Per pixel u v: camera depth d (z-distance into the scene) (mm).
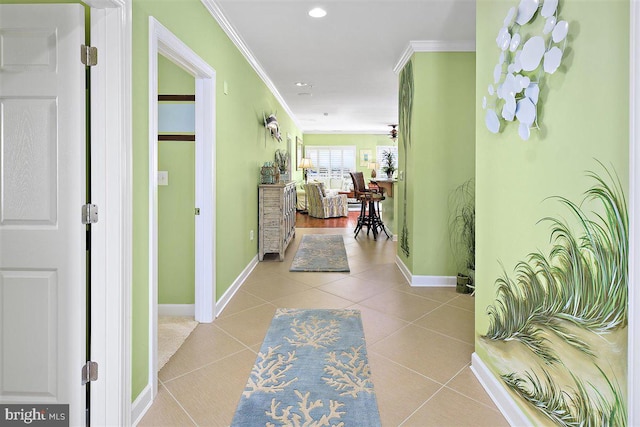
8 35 1614
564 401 1467
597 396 1291
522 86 1627
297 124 10977
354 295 3770
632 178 1056
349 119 10055
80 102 1619
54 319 1661
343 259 5348
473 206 4078
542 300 1592
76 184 1629
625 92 1140
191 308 3213
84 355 1681
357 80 5660
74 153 1623
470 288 3814
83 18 1624
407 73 4441
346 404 1950
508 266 1874
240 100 4055
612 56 1185
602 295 1253
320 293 3826
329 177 13188
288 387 2109
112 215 1688
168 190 3188
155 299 2043
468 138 4074
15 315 1658
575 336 1395
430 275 4148
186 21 2510
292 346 2615
